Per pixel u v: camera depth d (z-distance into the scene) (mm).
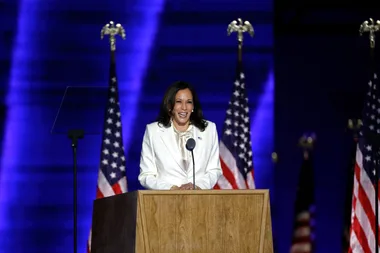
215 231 15883
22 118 28109
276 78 31188
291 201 31078
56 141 28219
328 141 31125
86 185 28297
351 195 29828
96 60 28484
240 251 15938
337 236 30906
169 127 19812
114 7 28766
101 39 28547
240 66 27312
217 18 29031
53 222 28031
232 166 26750
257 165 28594
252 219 16047
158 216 15664
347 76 31125
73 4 28594
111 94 26906
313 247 30859
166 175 19547
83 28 28547
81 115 22562
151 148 19781
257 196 16109
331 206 31016
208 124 20172
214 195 15922
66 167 28188
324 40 31203
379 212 26734
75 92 22625
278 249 30797
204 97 28734
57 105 28266
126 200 16266
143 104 28594
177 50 28875
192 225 15797
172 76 28797
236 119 27047
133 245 15484
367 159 26953
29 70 28234
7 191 27891
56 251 27984
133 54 28734
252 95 28703
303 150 31094
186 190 15828
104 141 26625
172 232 15703
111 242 17047
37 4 28453
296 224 30969
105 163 26516
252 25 28922
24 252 27828
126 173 28109
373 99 27266
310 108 31125
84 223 28219
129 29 28797
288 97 31156
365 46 31094
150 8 28906
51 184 28109
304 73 31156
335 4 31484
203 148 19781
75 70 28406
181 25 28984
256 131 28656
